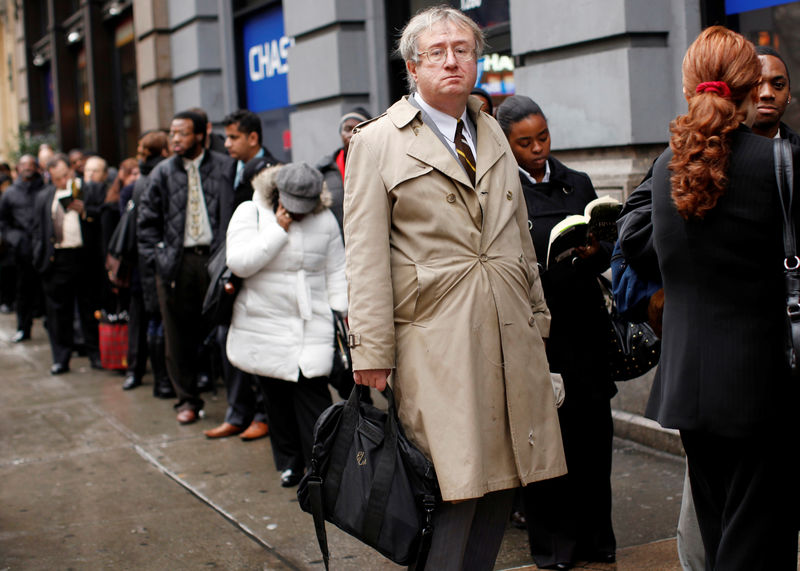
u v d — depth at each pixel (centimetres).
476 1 643
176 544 403
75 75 1652
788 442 232
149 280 629
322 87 775
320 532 270
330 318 457
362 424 270
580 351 342
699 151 224
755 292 228
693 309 236
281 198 443
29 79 1878
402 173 264
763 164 222
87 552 397
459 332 262
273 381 464
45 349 962
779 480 233
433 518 268
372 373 264
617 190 501
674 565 347
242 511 441
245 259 439
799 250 220
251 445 556
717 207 227
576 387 341
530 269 287
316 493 270
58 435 604
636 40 495
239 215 454
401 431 269
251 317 455
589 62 516
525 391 271
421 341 265
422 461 259
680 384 236
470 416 259
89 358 846
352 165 270
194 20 1018
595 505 350
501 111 353
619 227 268
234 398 574
